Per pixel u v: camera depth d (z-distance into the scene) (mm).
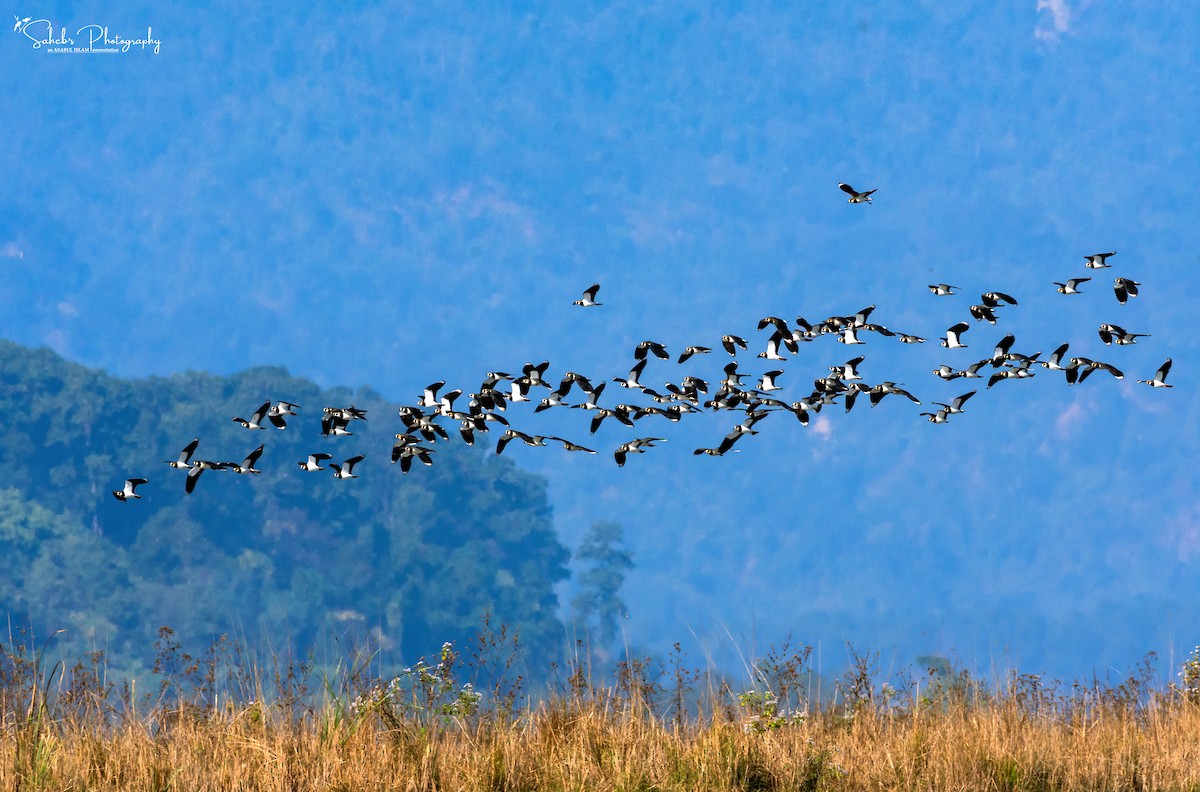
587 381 21719
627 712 16703
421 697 16719
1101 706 18750
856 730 16781
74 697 15820
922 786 14688
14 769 14125
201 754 14961
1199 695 19484
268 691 16453
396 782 14203
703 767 14938
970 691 19125
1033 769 15398
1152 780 15047
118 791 13859
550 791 14570
